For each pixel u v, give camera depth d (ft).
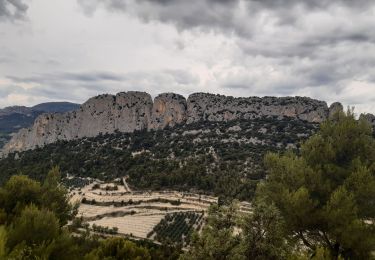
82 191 492.95
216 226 50.52
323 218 54.80
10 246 39.01
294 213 55.72
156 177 499.92
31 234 41.78
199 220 367.45
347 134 63.16
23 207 61.98
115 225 358.84
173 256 116.47
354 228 51.55
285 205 56.70
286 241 56.65
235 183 427.33
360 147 62.44
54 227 43.98
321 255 44.37
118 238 76.38
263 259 47.96
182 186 476.95
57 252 41.91
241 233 50.11
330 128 66.23
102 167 611.06
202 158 558.56
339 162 62.64
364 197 55.21
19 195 70.85
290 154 68.59
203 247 49.62
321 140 64.49
